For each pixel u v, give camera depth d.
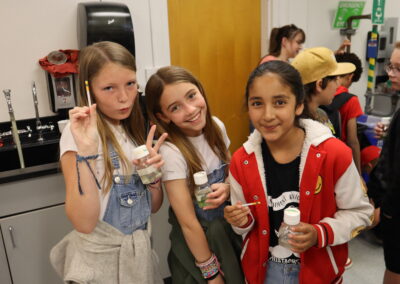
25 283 1.82
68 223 1.86
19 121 2.10
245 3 2.82
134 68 1.09
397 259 1.33
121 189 1.10
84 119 1.00
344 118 2.17
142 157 1.03
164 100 1.12
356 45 3.27
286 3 2.87
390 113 3.00
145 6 2.32
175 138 1.17
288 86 0.92
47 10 2.07
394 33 3.32
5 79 2.04
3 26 1.99
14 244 1.75
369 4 3.24
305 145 0.98
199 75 2.75
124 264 1.11
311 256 1.02
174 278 1.24
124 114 1.08
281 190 1.02
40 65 2.08
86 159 1.00
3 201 1.69
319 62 1.46
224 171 1.28
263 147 1.05
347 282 2.04
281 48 2.73
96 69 1.02
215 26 2.73
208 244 1.16
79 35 2.06
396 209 1.28
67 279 1.06
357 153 2.22
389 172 1.29
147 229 1.18
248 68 2.97
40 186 1.76
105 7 1.95
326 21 3.08
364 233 2.53
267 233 1.03
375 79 3.32
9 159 1.86
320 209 1.00
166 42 2.45
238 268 1.17
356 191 0.98
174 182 1.13
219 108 2.90
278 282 1.08
